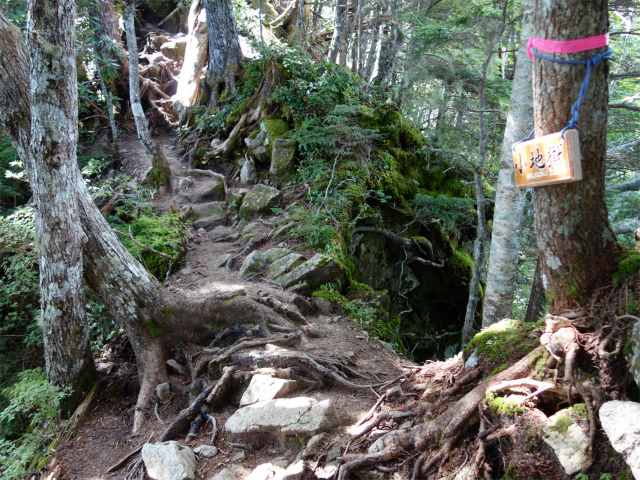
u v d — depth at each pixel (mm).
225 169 11141
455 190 10797
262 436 3828
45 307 5141
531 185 2643
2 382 7344
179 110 14578
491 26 6891
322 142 9070
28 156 4996
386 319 6848
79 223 5051
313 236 7484
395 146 10320
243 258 7547
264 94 10828
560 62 2369
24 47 4969
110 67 13266
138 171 11773
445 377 3607
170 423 4594
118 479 3951
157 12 18609
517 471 2482
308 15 17266
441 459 2861
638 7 7664
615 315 2547
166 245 7602
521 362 2900
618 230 7988
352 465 3148
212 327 5527
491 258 5867
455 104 11047
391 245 9641
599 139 2465
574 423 2441
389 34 12672
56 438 4777
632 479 2137
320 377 4430
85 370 5379
